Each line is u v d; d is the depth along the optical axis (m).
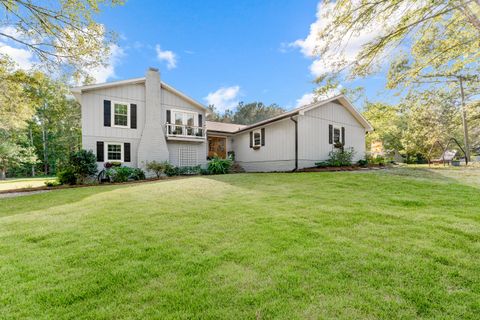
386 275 2.22
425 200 4.81
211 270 2.42
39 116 25.36
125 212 4.78
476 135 20.19
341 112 15.41
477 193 5.30
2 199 7.23
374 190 6.04
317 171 11.54
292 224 3.71
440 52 6.16
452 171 9.16
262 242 3.07
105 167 12.69
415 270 2.28
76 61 7.52
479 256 2.50
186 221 4.08
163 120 14.67
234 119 44.09
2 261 2.71
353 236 3.15
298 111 12.50
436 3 4.66
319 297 1.93
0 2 6.09
